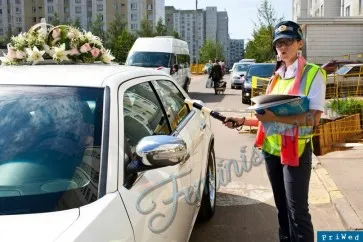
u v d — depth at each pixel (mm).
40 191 2170
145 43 20141
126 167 2373
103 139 2400
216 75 23219
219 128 11117
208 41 91125
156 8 113438
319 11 50062
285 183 3312
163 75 4191
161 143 2316
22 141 2430
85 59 4090
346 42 29516
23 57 3936
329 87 17031
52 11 109438
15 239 1780
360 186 5578
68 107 2584
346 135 8656
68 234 1823
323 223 4691
